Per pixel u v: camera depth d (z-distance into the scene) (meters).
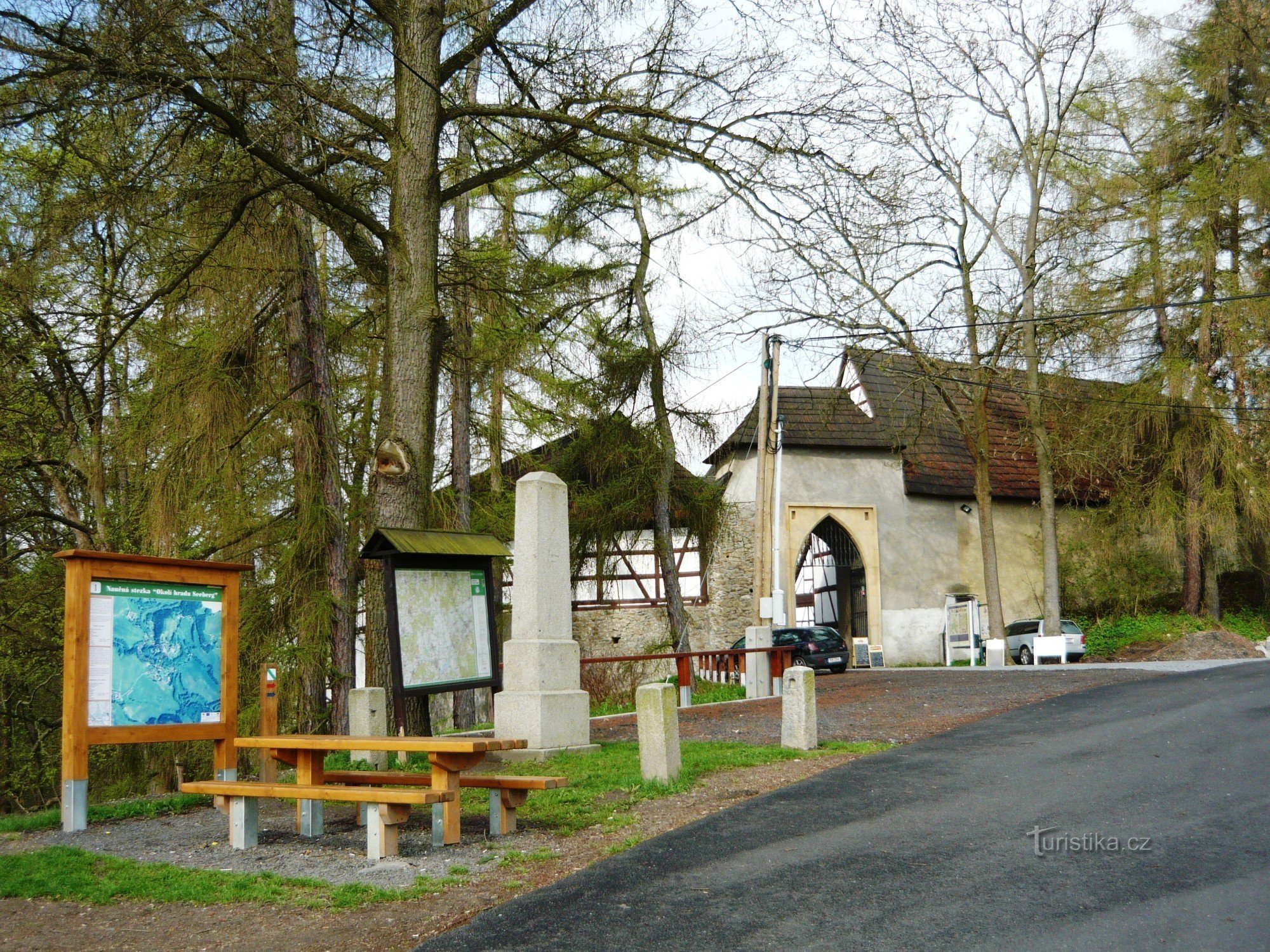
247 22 11.46
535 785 7.31
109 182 11.57
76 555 8.59
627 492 25.12
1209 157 30.20
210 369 15.25
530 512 11.92
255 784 7.63
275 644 15.66
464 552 11.24
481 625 11.57
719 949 5.09
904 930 5.26
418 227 12.87
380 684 12.66
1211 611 30.09
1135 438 29.91
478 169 16.62
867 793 8.47
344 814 9.16
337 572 16.05
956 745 10.84
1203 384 28.64
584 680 25.31
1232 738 10.23
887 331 27.38
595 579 27.64
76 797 8.49
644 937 5.29
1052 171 29.41
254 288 15.41
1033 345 29.94
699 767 9.95
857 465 34.53
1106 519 31.45
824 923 5.40
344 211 12.44
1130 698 13.94
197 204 13.09
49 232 11.80
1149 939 5.04
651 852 6.88
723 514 26.38
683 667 18.16
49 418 19.45
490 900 6.03
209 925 5.78
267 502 16.19
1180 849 6.51
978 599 34.75
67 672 8.58
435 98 13.05
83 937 5.64
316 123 12.67
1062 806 7.72
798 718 11.16
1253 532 28.95
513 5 12.70
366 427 18.78
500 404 22.00
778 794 8.58
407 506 12.39
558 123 13.77
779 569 27.94
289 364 16.28
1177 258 29.08
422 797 6.69
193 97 11.05
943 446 36.72
